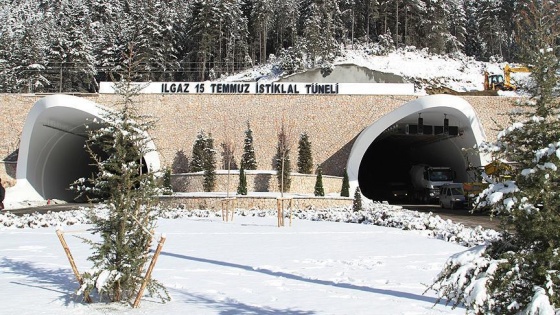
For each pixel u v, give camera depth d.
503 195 4.73
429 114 35.31
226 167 36.12
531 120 4.84
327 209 26.45
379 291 7.86
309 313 6.52
